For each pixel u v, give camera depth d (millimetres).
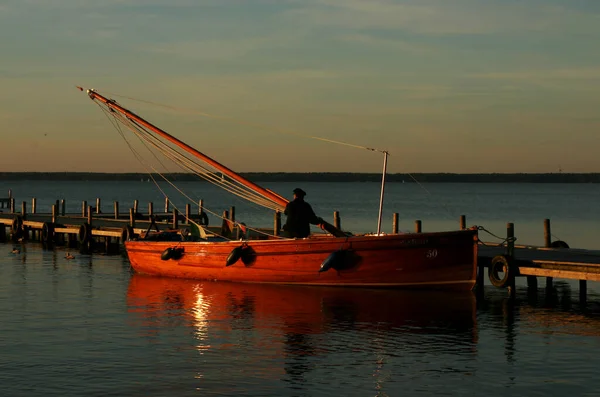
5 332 17891
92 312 20484
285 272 24375
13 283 26047
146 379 14094
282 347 16516
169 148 27953
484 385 13883
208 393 13320
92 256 36125
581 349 16453
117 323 19000
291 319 19500
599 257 24641
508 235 23141
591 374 14562
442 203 129625
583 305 22031
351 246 23266
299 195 24672
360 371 14711
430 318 19734
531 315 20328
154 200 142000
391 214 88375
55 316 19891
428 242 22641
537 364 15242
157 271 27734
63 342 16859
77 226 41031
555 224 66500
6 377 14180
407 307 21203
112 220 46062
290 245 24141
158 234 29203
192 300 22359
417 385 13859
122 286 25312
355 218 77938
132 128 28266
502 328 18594
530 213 89625
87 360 15367
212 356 15734
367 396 13250
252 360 15453
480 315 20219
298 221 24562
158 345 16641
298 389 13578
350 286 23797
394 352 16141
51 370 14641
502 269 23047
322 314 20141
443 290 23219
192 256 26516
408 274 22984
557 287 25859
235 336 17547
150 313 20328
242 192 26969
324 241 23547
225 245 25500
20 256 35938
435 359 15594
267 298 22578
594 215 84000
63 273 29016
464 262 22656
